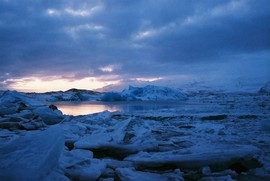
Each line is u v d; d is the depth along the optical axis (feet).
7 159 9.12
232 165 13.42
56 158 10.42
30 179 8.45
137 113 50.67
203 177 12.10
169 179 11.76
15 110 36.55
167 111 57.41
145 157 14.01
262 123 27.14
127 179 11.41
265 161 14.82
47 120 32.40
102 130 18.93
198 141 20.29
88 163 12.46
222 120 37.68
